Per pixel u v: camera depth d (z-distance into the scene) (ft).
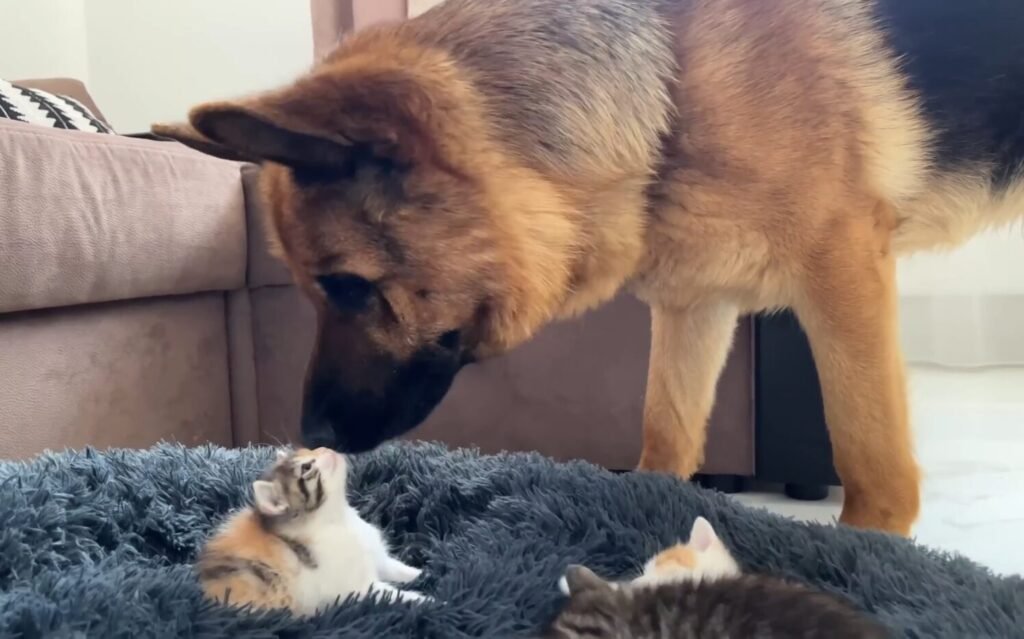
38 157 3.48
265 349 4.73
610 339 4.36
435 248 2.76
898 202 3.08
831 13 3.02
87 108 5.93
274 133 2.48
